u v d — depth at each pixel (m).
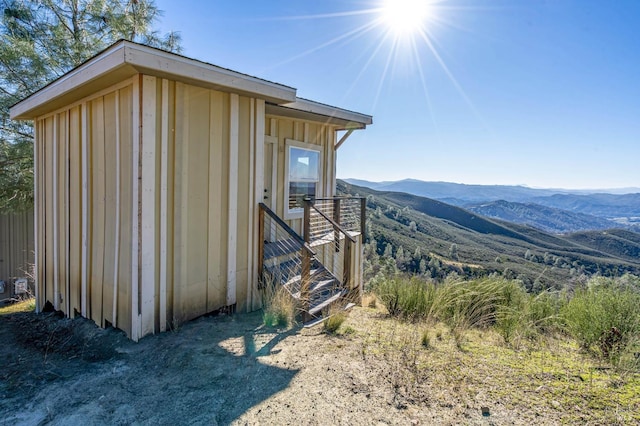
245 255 4.12
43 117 4.69
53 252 4.52
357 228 6.79
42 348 3.18
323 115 5.50
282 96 4.12
